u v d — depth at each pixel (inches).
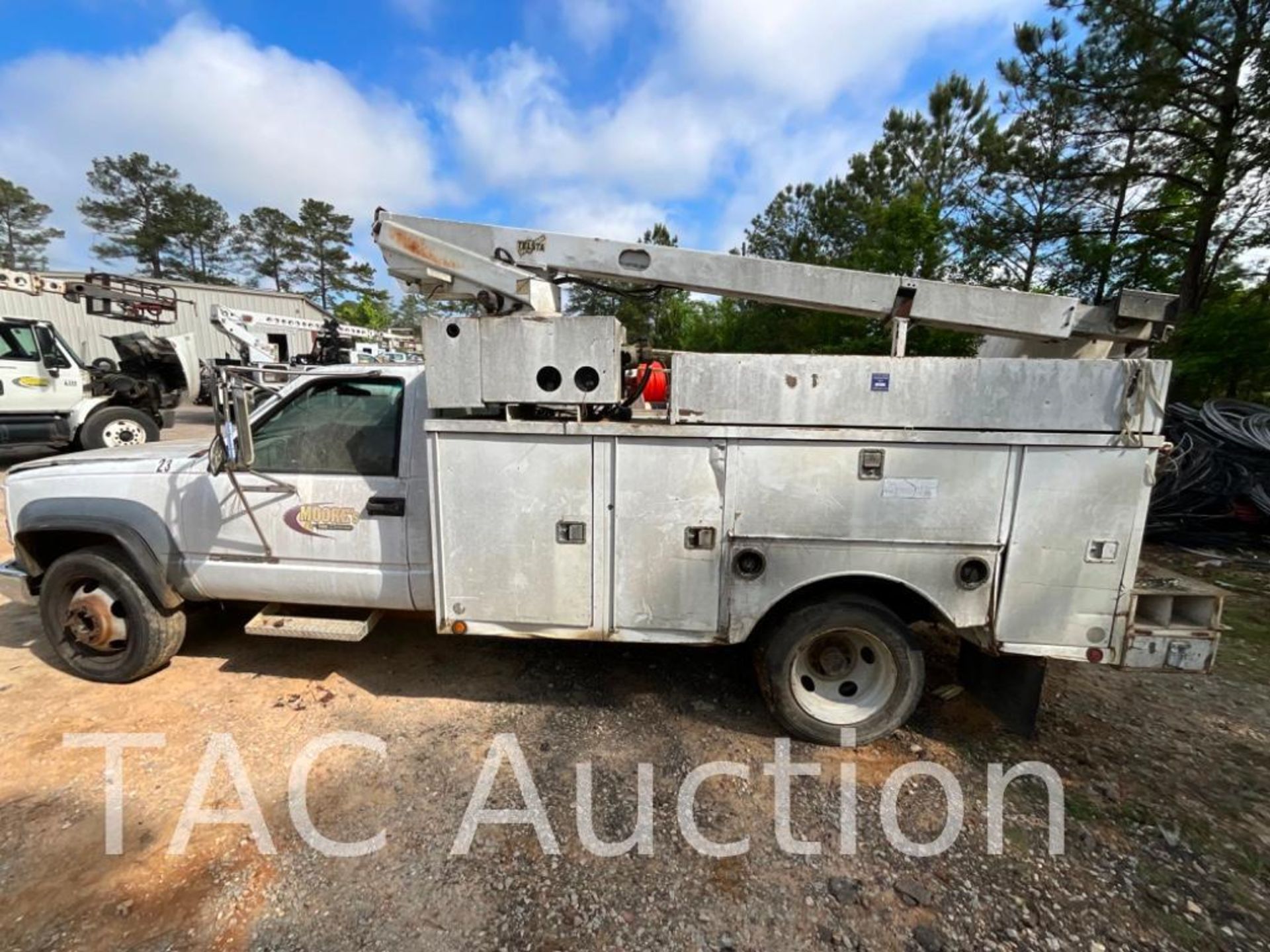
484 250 121.6
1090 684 138.3
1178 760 110.9
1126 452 97.2
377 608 124.7
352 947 71.7
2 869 81.2
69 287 432.8
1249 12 409.7
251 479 120.9
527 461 107.7
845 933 74.9
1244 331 436.1
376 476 120.2
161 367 543.2
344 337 488.1
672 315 1007.0
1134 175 482.6
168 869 81.7
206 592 126.6
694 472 104.7
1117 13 438.6
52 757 104.8
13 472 130.2
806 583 106.3
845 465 101.9
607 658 143.9
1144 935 74.8
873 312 114.0
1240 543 257.1
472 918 75.9
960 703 127.9
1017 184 558.6
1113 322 107.7
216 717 117.6
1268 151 409.7
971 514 100.9
